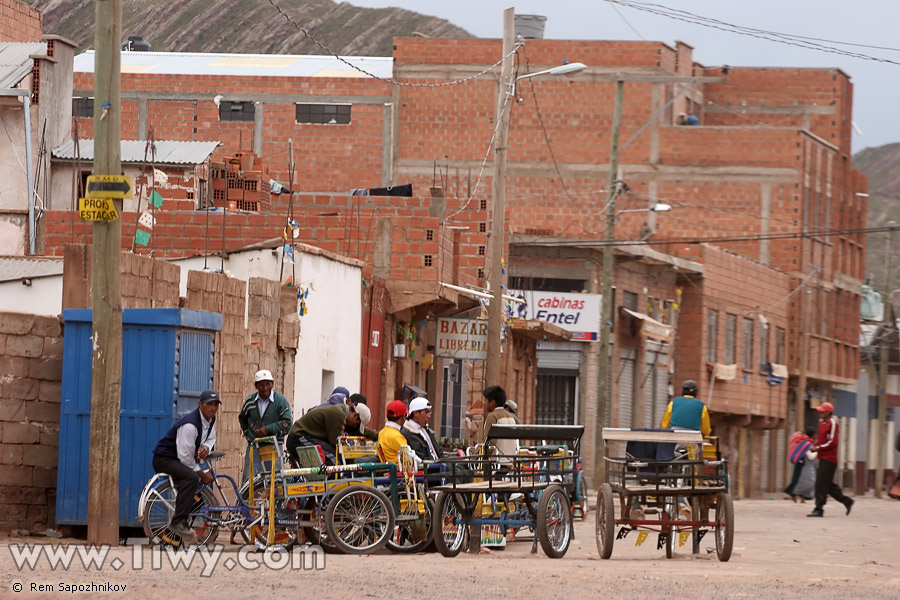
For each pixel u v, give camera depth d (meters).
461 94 113.06
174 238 50.31
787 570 29.72
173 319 32.03
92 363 29.89
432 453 33.78
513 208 114.31
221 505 30.73
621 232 113.75
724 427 103.19
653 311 94.00
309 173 112.69
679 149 114.31
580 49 114.56
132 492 31.73
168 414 31.86
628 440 32.97
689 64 123.12
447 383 67.19
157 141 66.88
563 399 87.56
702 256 97.25
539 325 72.06
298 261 45.09
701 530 33.84
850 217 129.88
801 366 109.25
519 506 34.19
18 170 60.97
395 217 54.44
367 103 112.25
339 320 48.97
